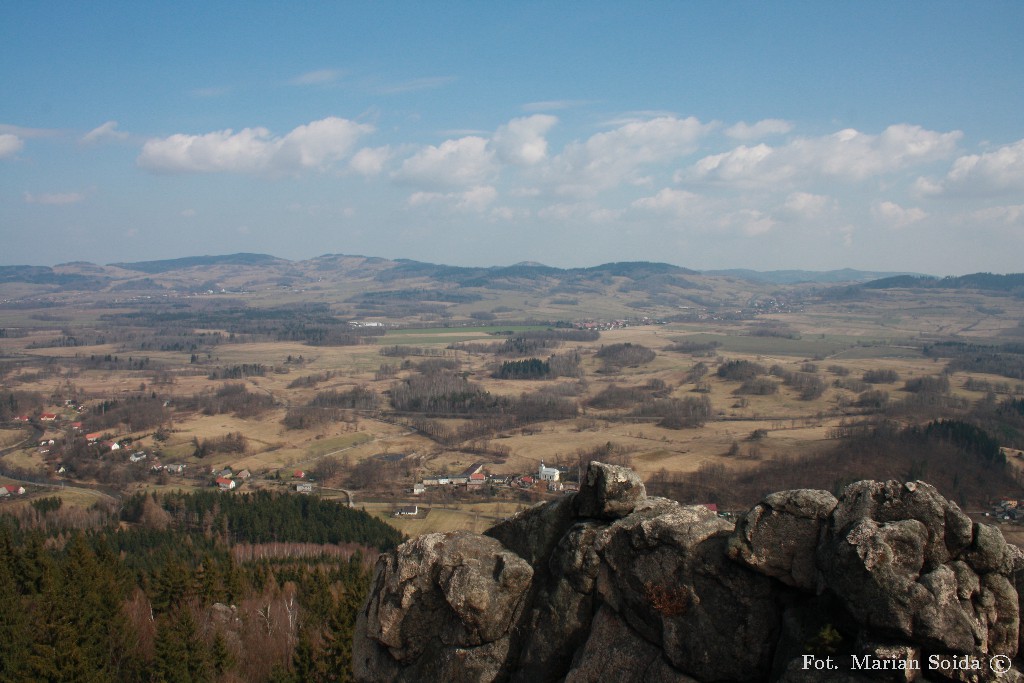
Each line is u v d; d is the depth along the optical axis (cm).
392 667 2055
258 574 7125
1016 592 1466
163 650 4172
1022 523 8162
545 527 2072
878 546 1446
